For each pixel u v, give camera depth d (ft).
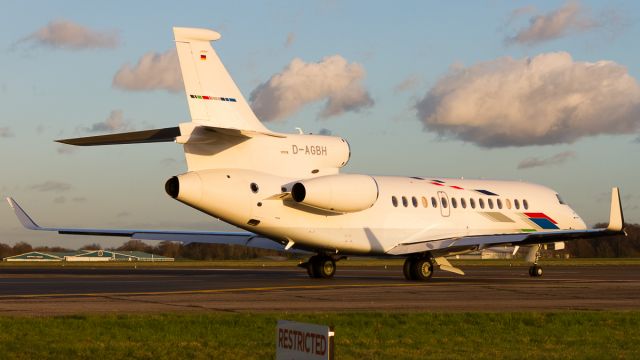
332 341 33.96
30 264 345.72
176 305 98.48
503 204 185.06
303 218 153.48
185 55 139.74
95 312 89.15
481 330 75.36
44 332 70.79
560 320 82.53
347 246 160.25
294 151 150.92
